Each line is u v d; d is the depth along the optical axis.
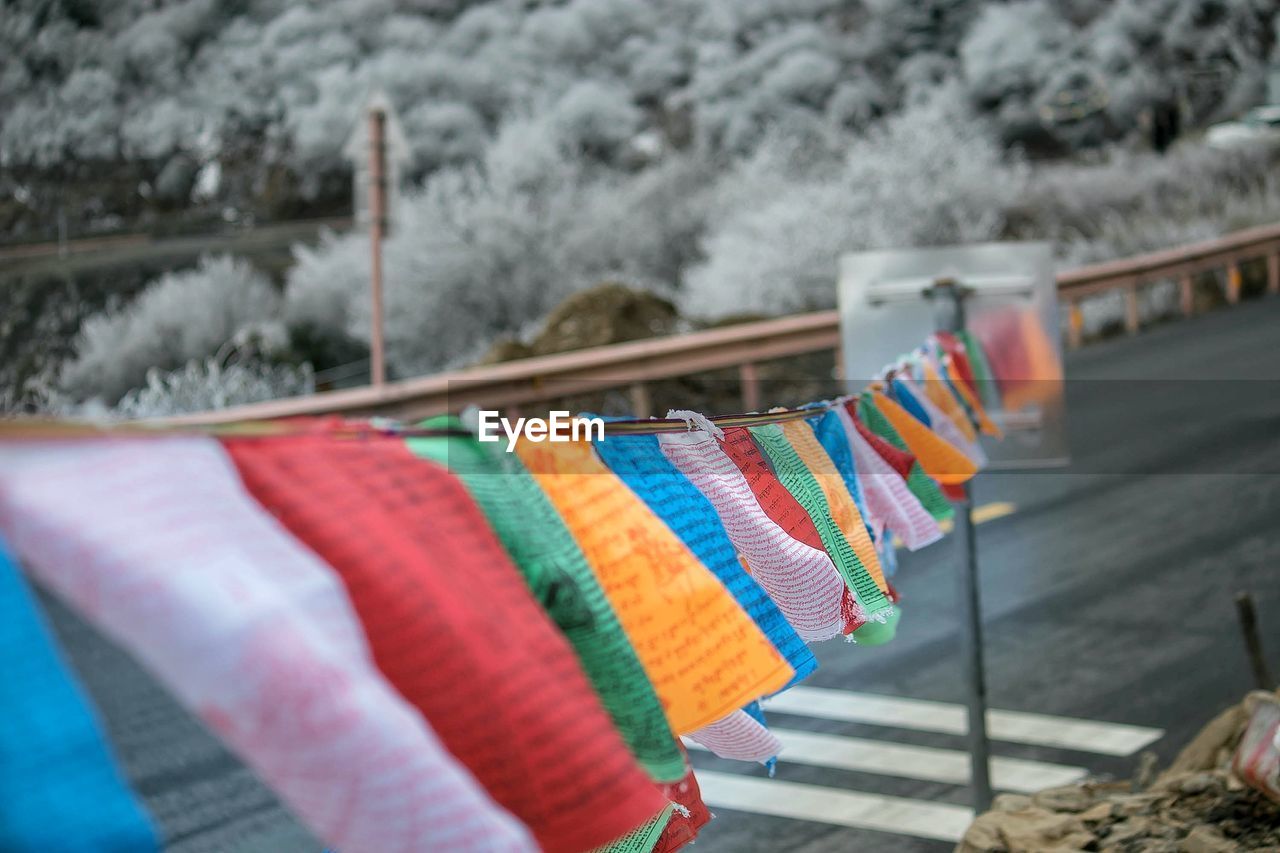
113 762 1.14
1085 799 5.03
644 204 21.64
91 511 1.17
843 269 5.96
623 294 17.23
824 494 2.94
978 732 5.58
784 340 15.38
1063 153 23.11
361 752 1.22
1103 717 6.97
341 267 20.30
